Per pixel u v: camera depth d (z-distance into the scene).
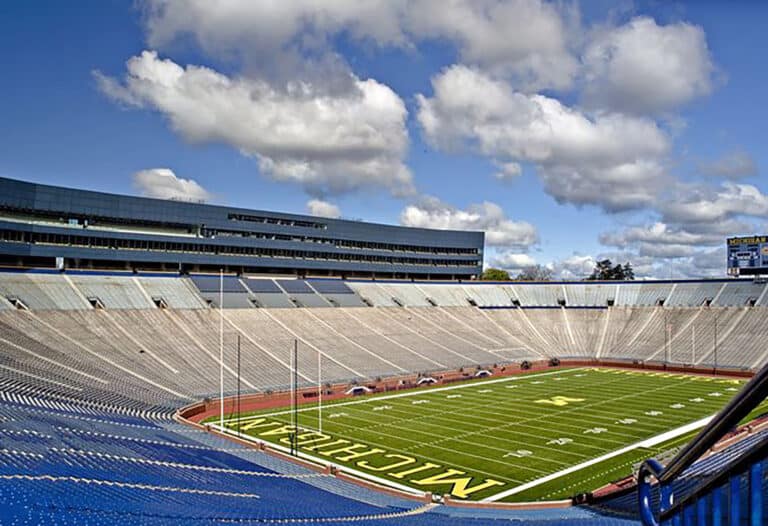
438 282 109.00
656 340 91.75
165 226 80.06
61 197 69.94
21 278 66.38
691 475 18.09
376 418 52.28
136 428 39.41
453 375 75.69
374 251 102.75
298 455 40.91
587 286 109.25
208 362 63.97
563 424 49.66
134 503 22.06
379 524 23.92
